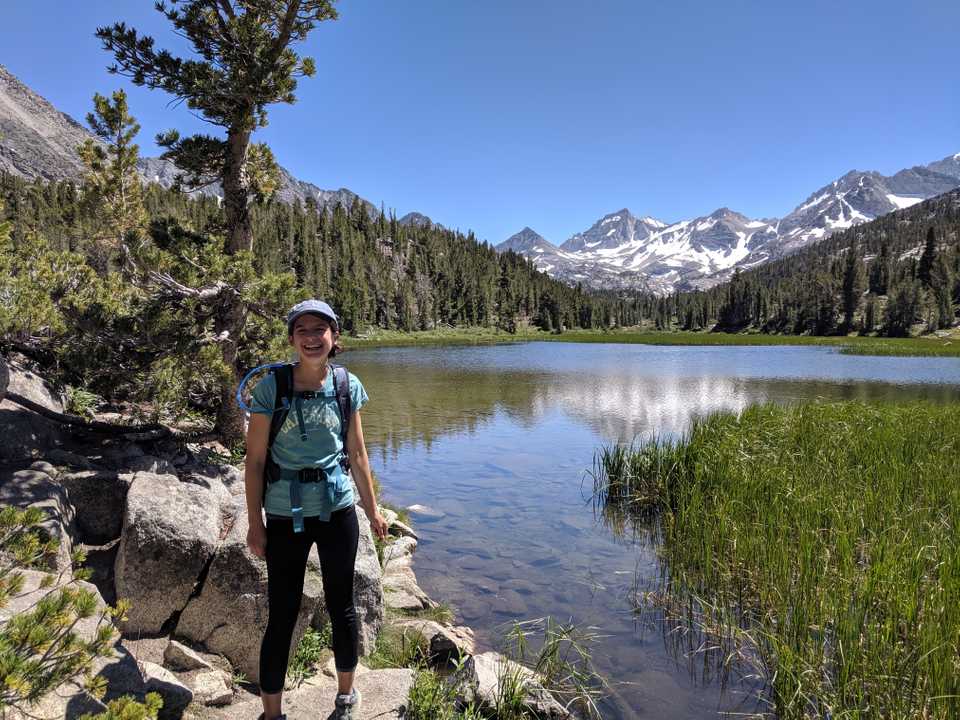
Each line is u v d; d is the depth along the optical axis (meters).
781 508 7.62
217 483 5.53
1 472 4.49
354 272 120.31
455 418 19.61
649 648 5.42
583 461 13.42
